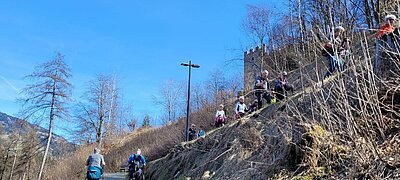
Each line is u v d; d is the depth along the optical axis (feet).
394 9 20.25
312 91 20.43
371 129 17.20
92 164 44.55
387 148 16.40
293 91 25.76
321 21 19.98
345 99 17.12
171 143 67.21
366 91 16.99
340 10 20.03
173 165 47.09
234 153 29.07
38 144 117.50
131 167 51.85
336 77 19.08
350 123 16.92
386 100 18.83
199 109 90.84
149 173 54.03
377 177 15.12
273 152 23.03
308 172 18.47
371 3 34.78
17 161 133.80
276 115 25.09
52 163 130.00
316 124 19.54
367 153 16.49
